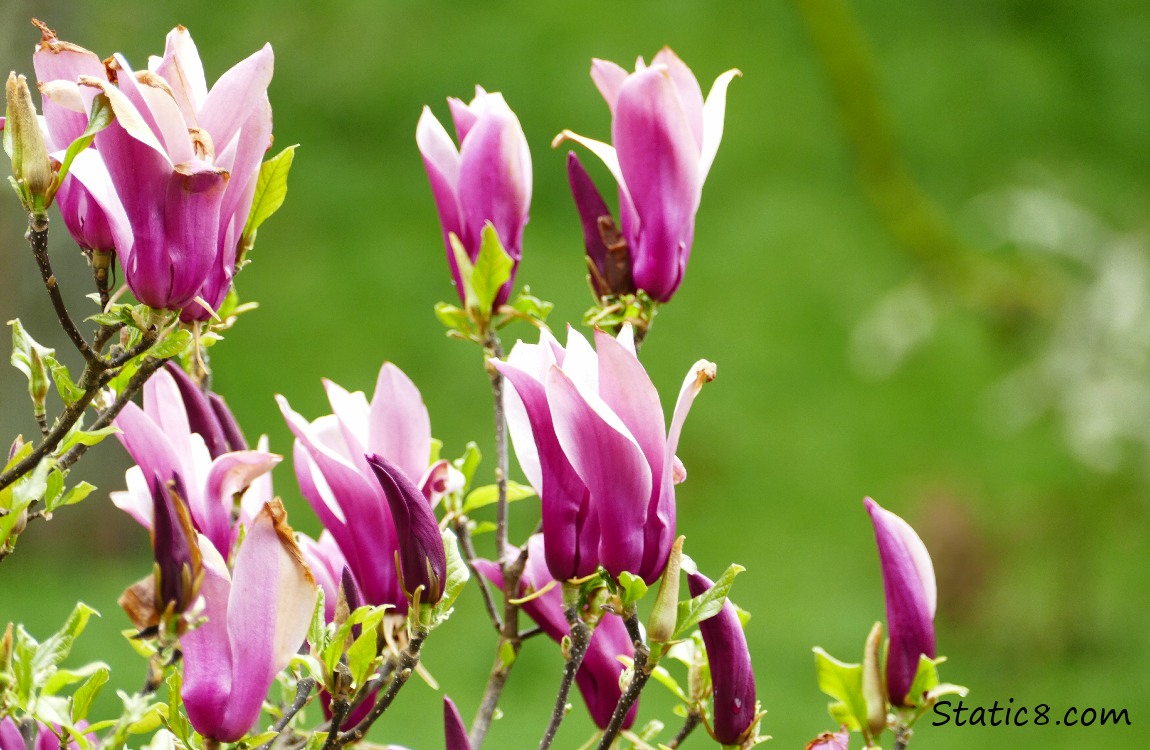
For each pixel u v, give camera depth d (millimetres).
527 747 6211
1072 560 8727
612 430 1422
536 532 1842
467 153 1951
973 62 13891
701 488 9727
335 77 13156
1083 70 13906
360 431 1794
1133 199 11586
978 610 8609
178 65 1385
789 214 12398
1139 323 8469
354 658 1466
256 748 1536
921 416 10266
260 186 1524
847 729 1609
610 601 1501
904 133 12969
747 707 1580
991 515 9125
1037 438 9859
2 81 4496
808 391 10555
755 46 14125
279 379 9852
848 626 8031
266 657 1377
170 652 1372
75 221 1482
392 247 11477
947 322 11016
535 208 11938
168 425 1582
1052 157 12758
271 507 1370
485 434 9391
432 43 13578
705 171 1906
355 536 1669
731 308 11398
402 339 10414
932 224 10305
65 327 1416
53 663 1385
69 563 7098
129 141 1358
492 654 7215
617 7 14219
